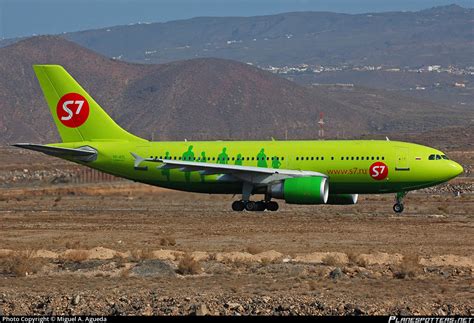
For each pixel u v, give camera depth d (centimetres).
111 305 9850
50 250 14962
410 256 12862
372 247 14725
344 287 10669
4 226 19525
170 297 10100
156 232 17775
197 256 13550
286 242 15662
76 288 10956
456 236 16138
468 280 11175
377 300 9812
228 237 16625
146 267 12206
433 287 10625
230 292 10431
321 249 14538
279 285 10862
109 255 14012
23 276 12206
